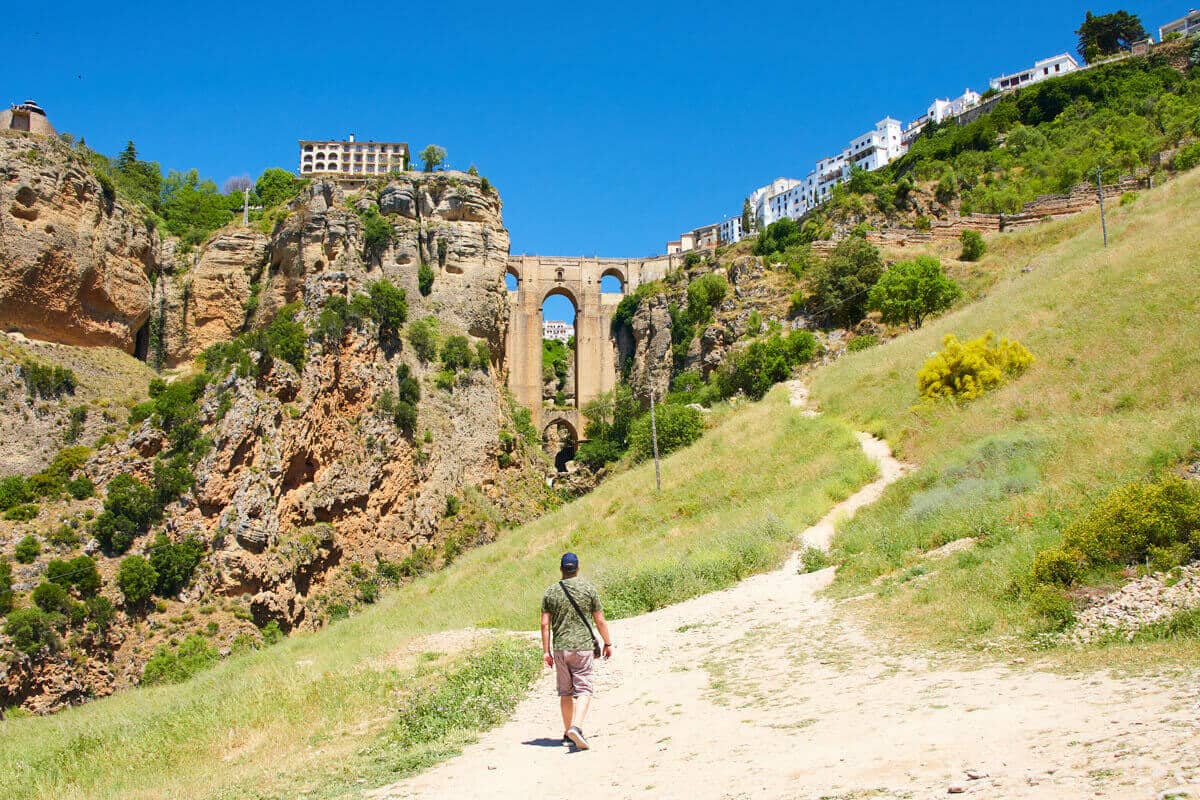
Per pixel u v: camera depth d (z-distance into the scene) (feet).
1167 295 103.81
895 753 24.43
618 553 114.01
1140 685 27.73
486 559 150.20
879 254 273.75
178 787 41.65
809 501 96.12
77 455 196.95
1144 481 54.19
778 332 272.72
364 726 49.37
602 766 30.63
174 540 180.96
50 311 227.40
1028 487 65.92
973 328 138.21
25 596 158.81
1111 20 491.31
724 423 180.34
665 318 360.48
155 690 109.91
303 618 188.65
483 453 261.24
